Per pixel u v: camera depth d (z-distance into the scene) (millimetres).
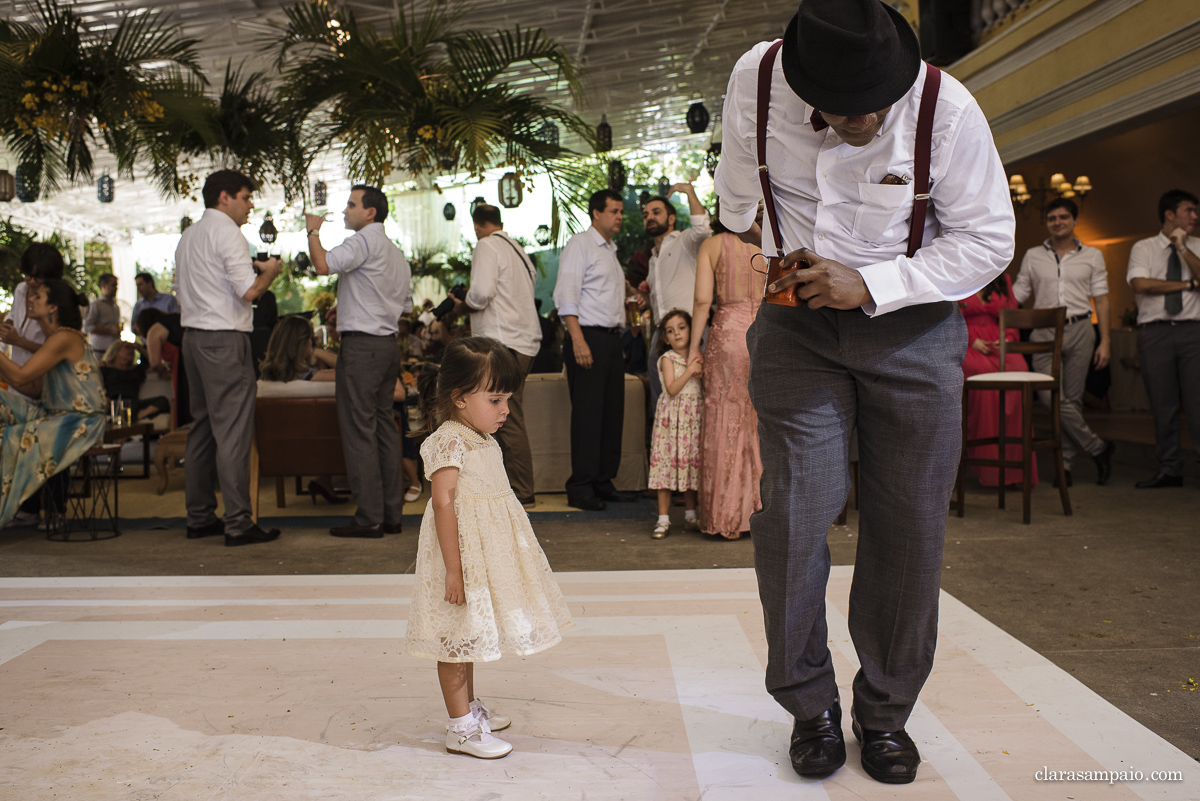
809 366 1697
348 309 4418
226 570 3803
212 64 8969
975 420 5766
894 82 1402
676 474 4410
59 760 1817
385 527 4664
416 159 6859
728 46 11352
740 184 1841
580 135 7184
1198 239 5695
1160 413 5641
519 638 1802
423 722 2018
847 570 3455
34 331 5172
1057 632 2803
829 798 1646
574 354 5188
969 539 4211
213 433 4453
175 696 2188
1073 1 5988
